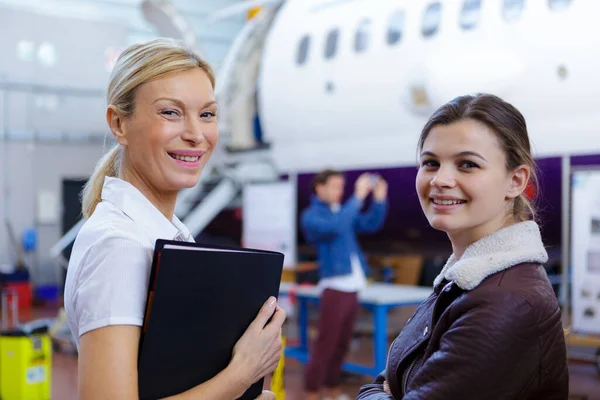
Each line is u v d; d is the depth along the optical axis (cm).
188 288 124
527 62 590
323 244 496
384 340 521
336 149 794
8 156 1220
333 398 507
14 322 754
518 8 600
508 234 135
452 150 137
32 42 1245
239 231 1229
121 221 130
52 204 1258
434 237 882
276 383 226
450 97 610
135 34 1420
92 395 117
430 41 661
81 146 1294
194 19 1507
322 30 792
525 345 123
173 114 135
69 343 739
